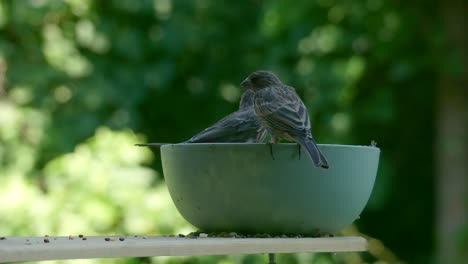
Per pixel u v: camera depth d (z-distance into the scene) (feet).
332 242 16.85
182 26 50.44
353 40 46.19
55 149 40.60
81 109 44.04
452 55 45.06
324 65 45.83
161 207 34.24
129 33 47.62
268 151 16.98
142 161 36.47
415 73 48.29
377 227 57.31
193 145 17.54
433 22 45.52
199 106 54.65
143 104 53.83
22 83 42.09
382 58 46.11
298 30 46.52
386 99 47.09
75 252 14.10
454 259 46.03
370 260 52.95
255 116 21.81
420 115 53.83
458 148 47.21
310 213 17.25
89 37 45.75
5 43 42.24
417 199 56.59
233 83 53.98
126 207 33.94
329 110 45.78
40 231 33.09
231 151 17.17
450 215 47.47
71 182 34.06
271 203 17.11
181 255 14.97
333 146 17.16
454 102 47.47
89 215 33.37
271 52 47.34
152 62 50.16
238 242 15.65
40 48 43.32
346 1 45.78
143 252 14.65
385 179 48.57
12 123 39.22
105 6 47.47
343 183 17.31
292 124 19.45
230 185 17.22
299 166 17.01
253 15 53.42
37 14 42.88
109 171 34.47
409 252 57.93
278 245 16.10
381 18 45.91
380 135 52.65
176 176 17.95
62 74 43.70
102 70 46.85
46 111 41.34
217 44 52.85
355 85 46.37
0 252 13.50
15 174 36.01
